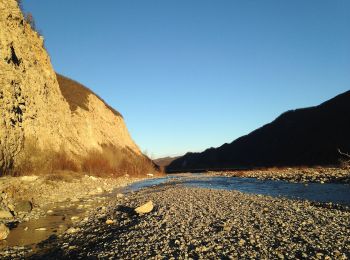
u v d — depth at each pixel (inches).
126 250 445.4
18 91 1406.3
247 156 4709.6
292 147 3752.5
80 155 1993.1
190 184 1585.9
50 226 637.3
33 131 1480.1
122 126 3469.5
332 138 3176.7
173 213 671.1
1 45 1338.6
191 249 420.2
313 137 3531.0
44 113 1690.5
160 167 4141.2
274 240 432.1
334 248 388.2
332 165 2338.8
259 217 579.8
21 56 1572.3
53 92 1984.5
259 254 380.8
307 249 389.4
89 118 2605.8
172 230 526.6
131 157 3031.5
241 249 403.2
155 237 493.4
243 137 5610.2
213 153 6028.5
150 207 730.2
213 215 621.9
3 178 1048.8
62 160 1611.7
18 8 1652.3
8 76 1330.0
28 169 1286.9
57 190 1141.7
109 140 2837.1
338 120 3422.7
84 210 824.9
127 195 1148.5
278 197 885.2
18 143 1305.4
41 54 1985.7
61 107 2048.5
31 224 657.6
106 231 581.9
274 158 3868.1
